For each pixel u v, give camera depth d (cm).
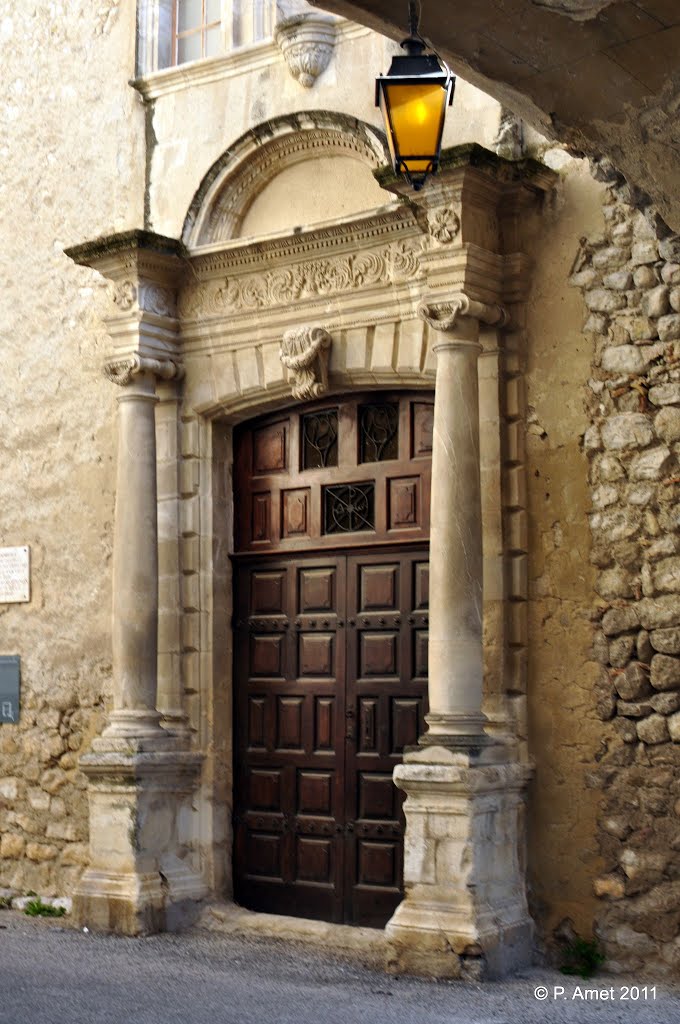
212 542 928
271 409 927
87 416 1015
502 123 810
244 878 909
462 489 762
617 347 768
